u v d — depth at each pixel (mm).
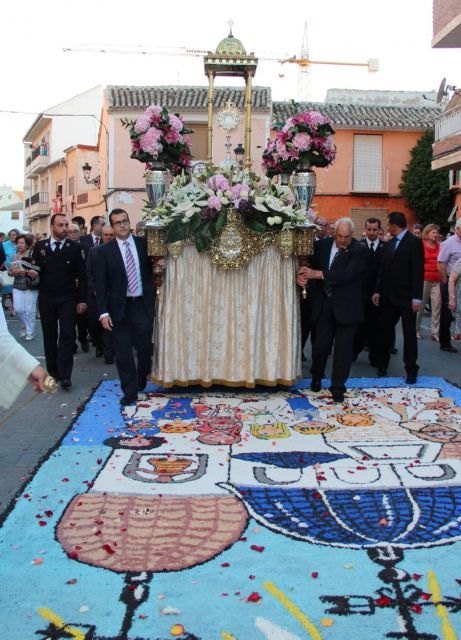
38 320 16312
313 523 4340
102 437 6145
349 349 7363
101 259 7168
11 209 92125
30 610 3387
